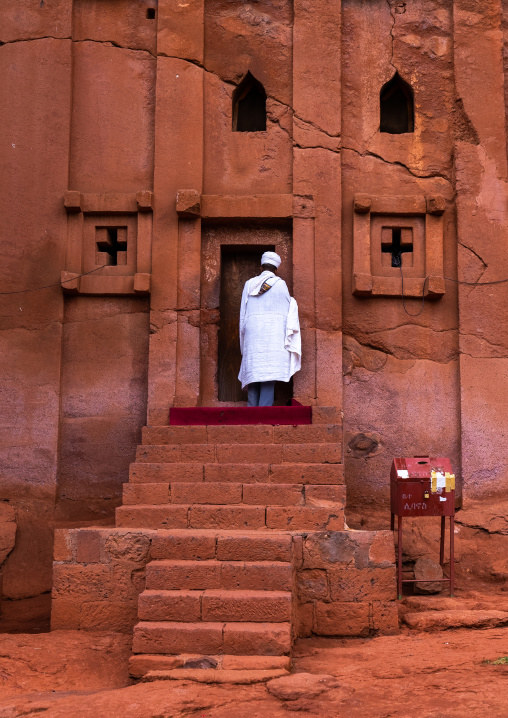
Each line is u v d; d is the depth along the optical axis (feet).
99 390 27.37
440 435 27.12
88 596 19.52
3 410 26.91
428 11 29.45
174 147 28.07
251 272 29.40
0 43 28.68
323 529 20.16
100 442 27.07
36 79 28.45
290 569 18.10
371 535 19.54
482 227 27.94
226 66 28.96
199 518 20.36
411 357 27.53
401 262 28.22
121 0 29.27
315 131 28.22
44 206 27.84
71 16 28.89
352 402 27.30
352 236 27.94
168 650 16.70
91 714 13.79
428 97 28.96
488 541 25.08
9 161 28.04
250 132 28.58
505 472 26.53
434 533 24.98
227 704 14.32
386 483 26.81
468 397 26.94
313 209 27.76
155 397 26.78
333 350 27.04
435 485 20.88
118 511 20.44
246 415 24.31
